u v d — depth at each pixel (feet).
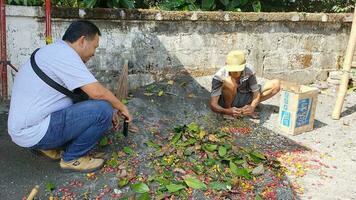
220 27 18.97
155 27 17.79
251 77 15.76
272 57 20.43
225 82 15.65
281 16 19.63
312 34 20.88
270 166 12.34
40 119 10.34
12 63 16.10
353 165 13.01
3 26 15.14
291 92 14.78
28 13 15.62
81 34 10.43
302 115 15.07
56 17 15.98
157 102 16.79
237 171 11.57
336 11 23.08
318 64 21.61
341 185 11.69
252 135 14.84
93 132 10.81
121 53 17.53
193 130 13.93
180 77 18.93
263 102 18.06
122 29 17.22
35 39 16.14
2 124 14.29
